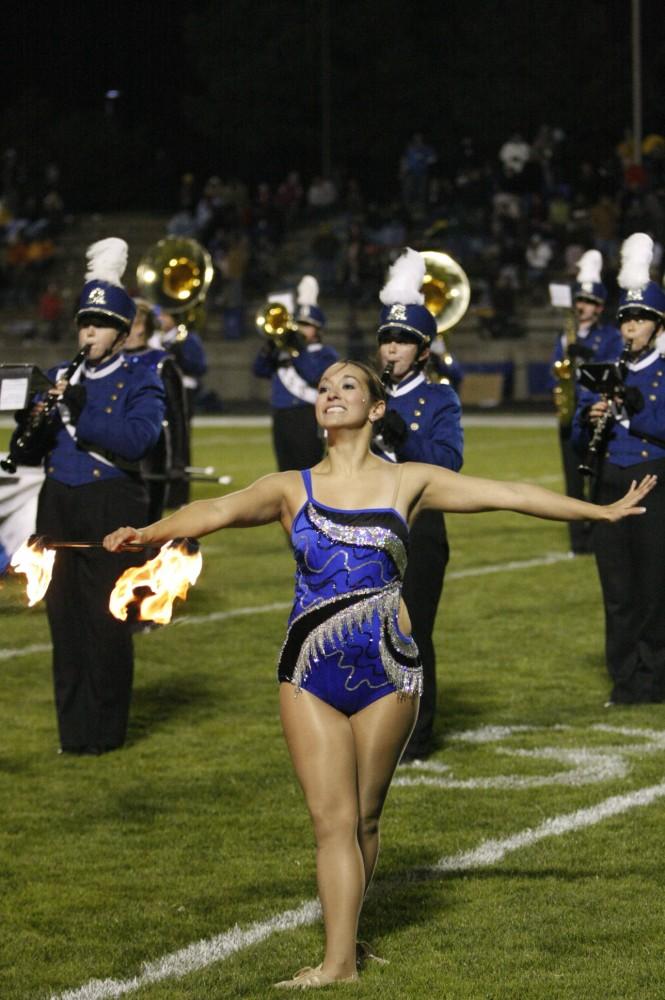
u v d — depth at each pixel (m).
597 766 16.73
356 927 10.95
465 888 12.96
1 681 21.06
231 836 14.47
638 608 19.53
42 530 17.44
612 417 19.36
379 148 104.94
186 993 10.83
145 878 13.34
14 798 15.71
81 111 116.81
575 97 98.50
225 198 96.38
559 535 35.19
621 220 84.50
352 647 10.77
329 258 90.69
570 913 12.32
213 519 10.81
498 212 88.81
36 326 92.50
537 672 21.44
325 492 11.05
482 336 84.62
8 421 74.94
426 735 17.08
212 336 89.88
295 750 10.85
